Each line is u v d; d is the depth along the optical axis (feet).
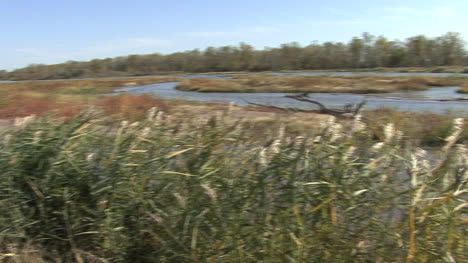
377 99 83.82
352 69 273.95
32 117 14.14
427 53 269.03
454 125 12.25
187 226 10.48
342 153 10.50
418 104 72.38
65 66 341.82
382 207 10.00
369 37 285.84
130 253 11.48
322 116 37.91
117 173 11.68
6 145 12.89
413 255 9.36
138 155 12.08
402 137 11.97
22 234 12.09
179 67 356.79
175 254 10.51
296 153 10.78
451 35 265.54
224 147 11.84
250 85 120.57
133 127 12.94
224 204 10.41
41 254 12.00
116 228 11.28
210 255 10.39
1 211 12.14
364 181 10.17
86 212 12.07
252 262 10.29
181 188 11.23
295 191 10.18
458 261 9.55
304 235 9.98
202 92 115.44
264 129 12.75
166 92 117.50
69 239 11.82
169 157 11.69
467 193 9.70
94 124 13.83
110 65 359.05
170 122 13.25
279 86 114.83
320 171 10.36
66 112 31.04
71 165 12.28
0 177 12.25
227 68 334.65
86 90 99.55
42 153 12.47
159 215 11.07
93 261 11.56
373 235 9.95
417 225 9.57
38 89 91.20
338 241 9.95
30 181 12.27
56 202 12.29
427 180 10.10
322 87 109.40
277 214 10.13
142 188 11.43
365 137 11.37
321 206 9.97
